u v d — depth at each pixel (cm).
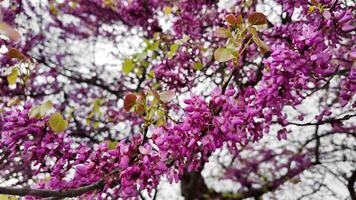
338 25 231
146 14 498
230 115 205
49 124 221
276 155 783
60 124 217
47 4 538
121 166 201
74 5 544
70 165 219
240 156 789
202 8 441
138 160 206
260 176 777
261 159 788
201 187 622
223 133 206
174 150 205
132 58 431
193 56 398
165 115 219
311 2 240
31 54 521
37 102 499
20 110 223
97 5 550
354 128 696
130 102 217
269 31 312
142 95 219
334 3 230
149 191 209
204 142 204
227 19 224
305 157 745
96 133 501
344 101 262
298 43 215
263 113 243
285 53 213
